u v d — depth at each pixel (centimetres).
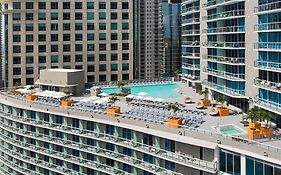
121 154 6944
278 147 5375
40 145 8219
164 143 6406
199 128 6494
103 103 8062
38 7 12875
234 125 6694
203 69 10500
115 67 13600
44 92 9069
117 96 8875
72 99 8700
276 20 7312
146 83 11762
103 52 13438
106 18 13388
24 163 8638
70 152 7750
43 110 8006
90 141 7394
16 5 12725
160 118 6875
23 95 9294
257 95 7975
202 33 10506
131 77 13762
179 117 6750
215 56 9788
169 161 6284
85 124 7425
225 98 8575
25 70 12938
